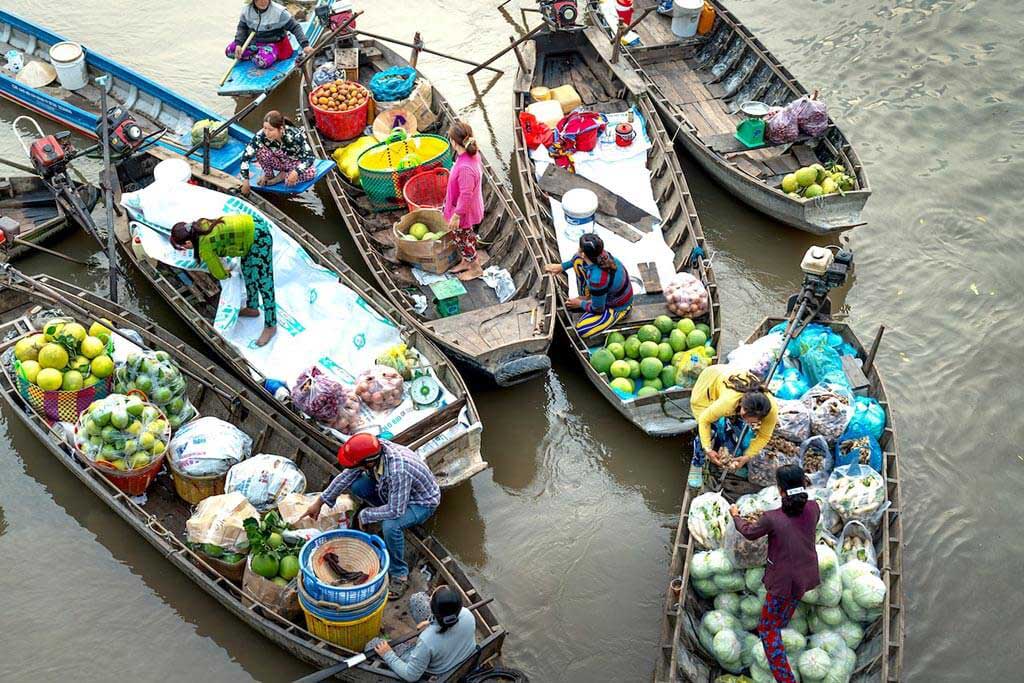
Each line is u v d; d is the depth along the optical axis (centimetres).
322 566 898
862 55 1761
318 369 1084
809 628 930
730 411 970
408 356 1153
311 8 1773
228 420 1120
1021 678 986
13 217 1370
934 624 1027
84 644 987
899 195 1516
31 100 1541
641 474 1176
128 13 1817
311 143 1452
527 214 1396
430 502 951
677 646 887
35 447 1147
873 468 1044
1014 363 1291
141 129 1422
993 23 1814
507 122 1664
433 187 1381
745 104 1497
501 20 1855
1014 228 1468
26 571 1041
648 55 1684
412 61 1620
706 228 1477
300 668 971
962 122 1638
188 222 1160
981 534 1109
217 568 970
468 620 855
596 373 1182
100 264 1364
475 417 1086
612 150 1499
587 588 1062
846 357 1154
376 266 1264
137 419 1016
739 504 984
